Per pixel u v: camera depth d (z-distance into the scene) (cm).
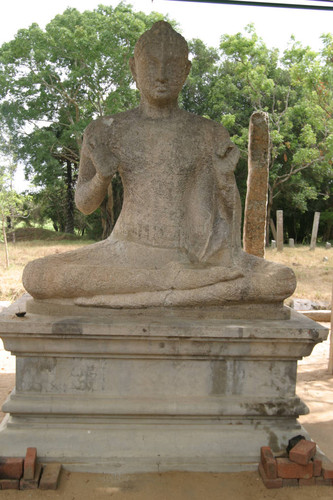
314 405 379
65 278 278
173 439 270
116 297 280
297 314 309
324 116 1562
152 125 310
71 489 250
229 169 310
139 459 265
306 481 260
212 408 273
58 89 1719
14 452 263
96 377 274
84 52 1560
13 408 268
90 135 310
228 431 274
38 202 2388
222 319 282
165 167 307
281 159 1880
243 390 279
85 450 265
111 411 269
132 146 307
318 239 2503
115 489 251
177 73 304
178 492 250
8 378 433
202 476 263
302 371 470
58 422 272
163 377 276
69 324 261
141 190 308
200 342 268
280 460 262
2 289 770
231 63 1920
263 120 522
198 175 315
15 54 1659
